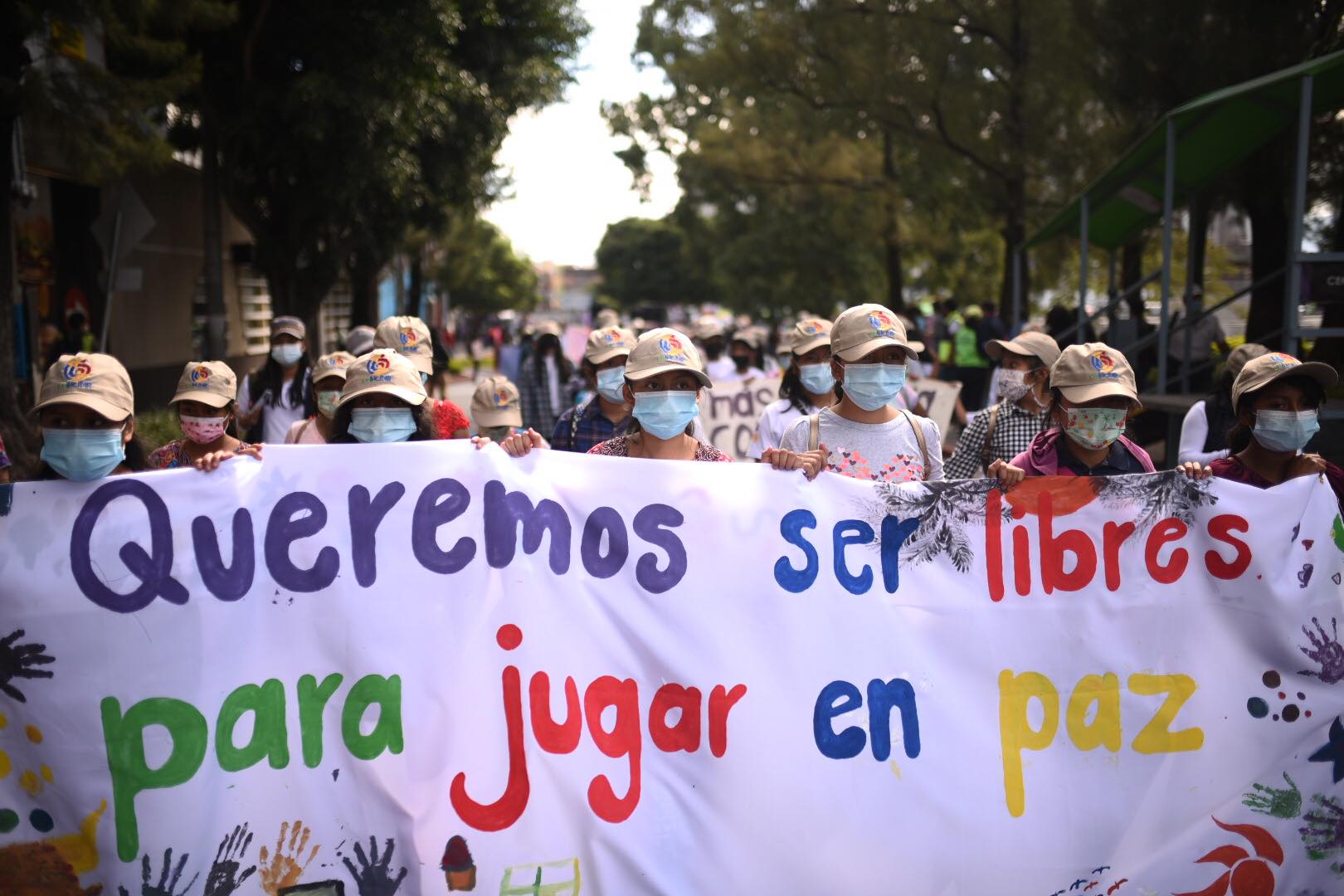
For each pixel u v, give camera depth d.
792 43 20.58
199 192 22.50
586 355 6.19
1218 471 4.40
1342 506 4.35
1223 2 12.33
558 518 3.94
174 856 3.66
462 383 37.47
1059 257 20.98
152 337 20.27
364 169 16.00
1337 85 9.16
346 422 4.38
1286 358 4.20
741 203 38.66
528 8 20.12
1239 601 4.04
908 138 20.92
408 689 3.79
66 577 3.71
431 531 3.87
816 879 3.79
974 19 18.91
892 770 3.86
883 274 38.06
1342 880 3.96
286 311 18.41
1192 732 3.98
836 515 3.99
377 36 15.64
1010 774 3.89
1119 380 4.07
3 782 3.70
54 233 17.27
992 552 4.02
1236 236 22.70
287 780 3.73
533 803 3.75
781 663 3.90
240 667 3.76
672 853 3.75
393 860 3.70
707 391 9.47
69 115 9.80
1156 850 3.91
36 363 15.54
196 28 14.94
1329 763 3.99
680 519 3.96
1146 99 14.07
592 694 3.86
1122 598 4.02
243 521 3.81
